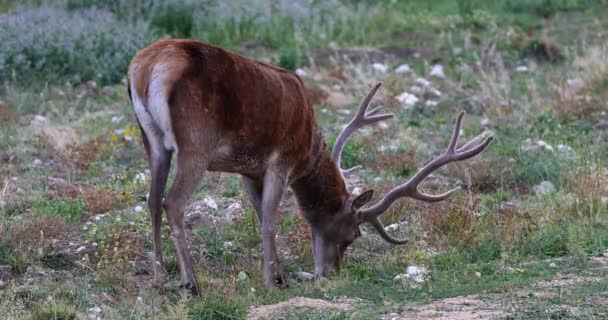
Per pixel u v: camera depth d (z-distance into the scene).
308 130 20.06
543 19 52.97
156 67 17.55
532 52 46.34
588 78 38.72
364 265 20.95
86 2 46.75
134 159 29.47
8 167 27.78
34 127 32.22
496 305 17.02
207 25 47.28
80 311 17.31
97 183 26.73
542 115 34.97
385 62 44.03
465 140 32.41
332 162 20.83
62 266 20.09
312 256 21.70
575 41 45.53
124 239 21.00
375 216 20.73
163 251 21.14
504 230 22.03
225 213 23.83
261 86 18.78
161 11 46.88
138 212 23.64
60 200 24.44
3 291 18.16
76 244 21.23
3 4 48.38
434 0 56.81
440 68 43.34
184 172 17.78
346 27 49.09
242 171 19.58
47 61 39.50
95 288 18.72
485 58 45.28
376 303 17.81
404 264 20.69
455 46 47.72
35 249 20.38
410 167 28.89
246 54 45.28
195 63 17.77
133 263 20.20
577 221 23.03
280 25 48.28
